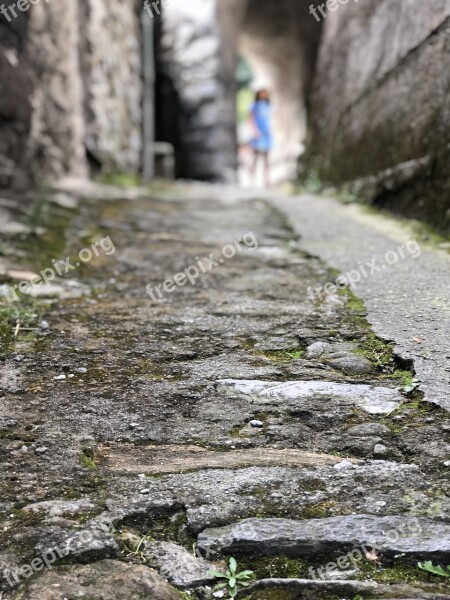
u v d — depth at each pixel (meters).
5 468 1.87
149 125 11.83
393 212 5.20
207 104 15.04
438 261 3.72
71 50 8.06
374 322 2.84
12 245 4.27
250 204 7.11
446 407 2.08
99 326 3.01
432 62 4.66
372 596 1.43
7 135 5.81
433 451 1.88
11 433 2.04
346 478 1.79
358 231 4.90
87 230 5.15
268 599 1.45
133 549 1.59
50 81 7.17
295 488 1.76
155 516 1.69
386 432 2.00
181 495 1.75
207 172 15.16
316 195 7.71
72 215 5.59
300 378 2.39
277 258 4.28
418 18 4.98
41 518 1.66
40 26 6.79
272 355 2.63
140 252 4.57
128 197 7.40
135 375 2.46
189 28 14.96
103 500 1.73
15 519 1.66
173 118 15.47
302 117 15.34
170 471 1.86
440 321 2.78
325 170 8.08
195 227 5.59
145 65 12.06
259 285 3.65
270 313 3.12
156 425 2.10
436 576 1.48
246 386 2.35
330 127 8.09
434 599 1.40
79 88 8.38
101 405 2.23
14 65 5.88
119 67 10.20
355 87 6.88
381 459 1.88
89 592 1.45
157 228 5.50
